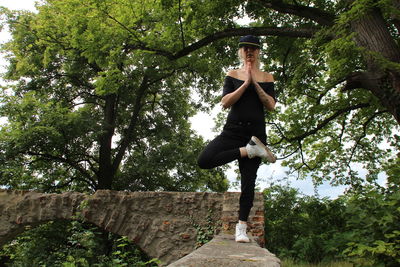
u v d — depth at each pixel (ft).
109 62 32.94
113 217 25.48
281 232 32.68
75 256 22.43
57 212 26.45
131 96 56.75
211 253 6.66
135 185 53.88
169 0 28.30
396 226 14.12
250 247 7.81
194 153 58.13
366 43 20.86
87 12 29.86
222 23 34.81
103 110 60.59
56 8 39.91
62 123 44.04
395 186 17.31
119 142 60.70
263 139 8.40
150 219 25.25
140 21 32.96
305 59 27.81
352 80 22.95
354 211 16.19
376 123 47.93
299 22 35.42
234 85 8.54
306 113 43.80
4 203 27.25
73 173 55.93
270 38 36.96
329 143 48.55
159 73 52.80
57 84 55.98
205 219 24.57
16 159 45.19
